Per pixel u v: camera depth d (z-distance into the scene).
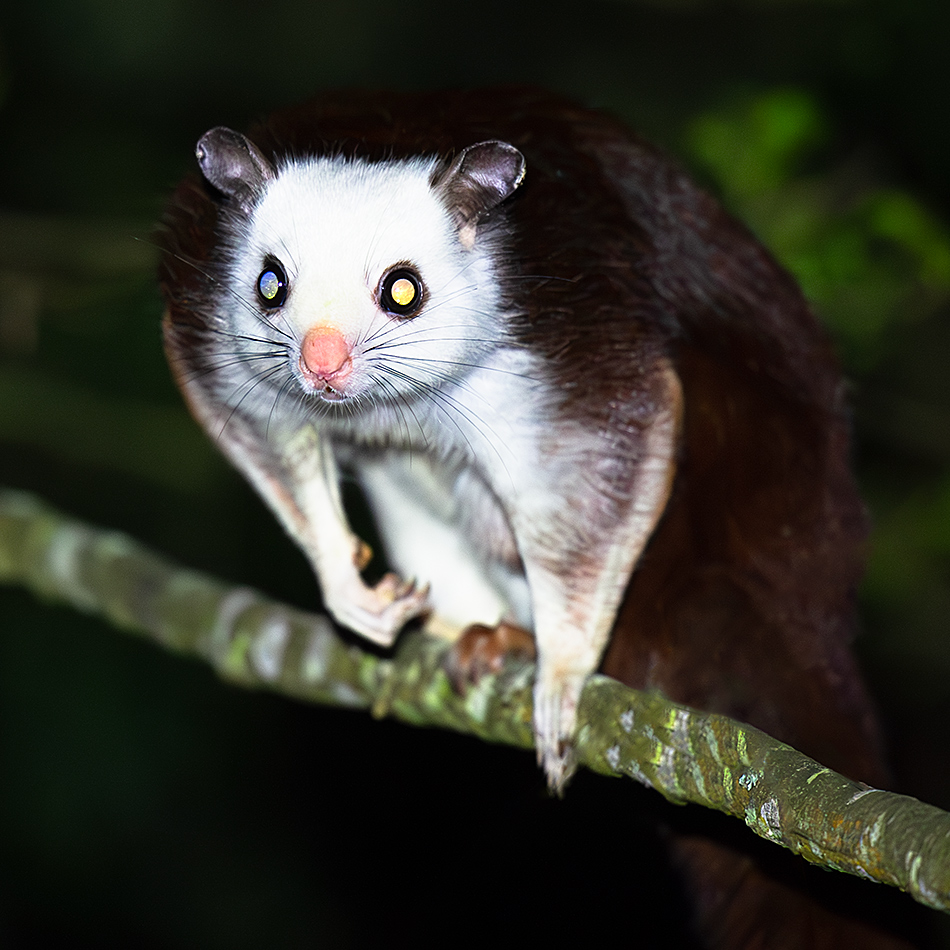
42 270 13.95
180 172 8.98
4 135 16.44
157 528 16.58
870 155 13.98
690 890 8.97
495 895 11.26
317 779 15.61
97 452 15.55
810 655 8.86
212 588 10.08
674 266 8.18
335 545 8.31
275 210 7.58
